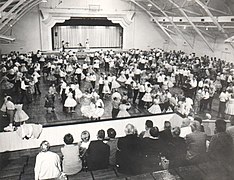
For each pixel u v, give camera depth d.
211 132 7.36
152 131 4.75
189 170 4.11
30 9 23.64
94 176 4.41
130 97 13.81
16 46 24.36
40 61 20.28
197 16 20.50
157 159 4.52
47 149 4.29
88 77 15.12
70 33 27.72
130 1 26.77
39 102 12.64
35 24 24.67
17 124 9.59
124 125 8.59
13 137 7.36
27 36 24.64
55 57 20.72
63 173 4.39
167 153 4.54
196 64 17.75
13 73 14.80
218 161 4.20
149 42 28.78
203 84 13.05
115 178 4.36
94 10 25.77
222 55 20.81
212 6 17.39
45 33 25.19
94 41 28.83
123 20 27.27
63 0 24.78
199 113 10.45
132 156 4.52
